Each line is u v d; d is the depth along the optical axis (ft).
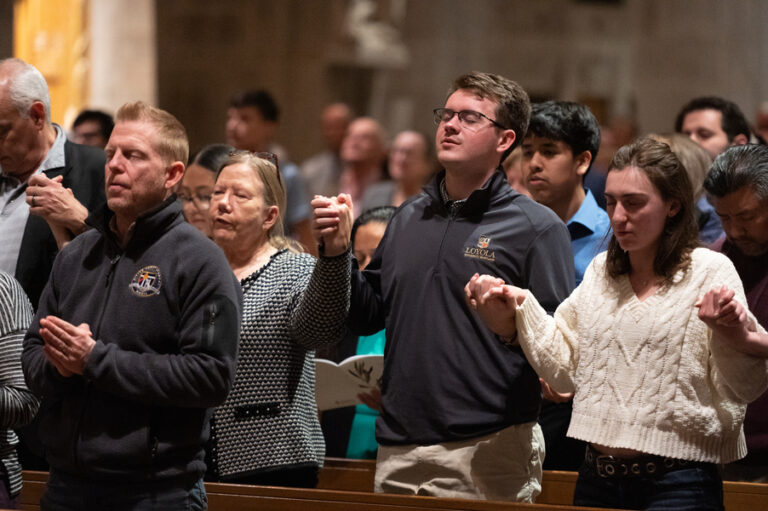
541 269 15.40
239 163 17.53
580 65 81.20
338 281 15.40
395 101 76.43
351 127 44.55
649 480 13.80
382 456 15.81
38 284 18.79
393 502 14.26
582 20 80.94
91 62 41.65
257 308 16.65
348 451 20.85
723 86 74.74
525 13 80.43
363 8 72.23
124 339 13.06
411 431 15.44
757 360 13.14
